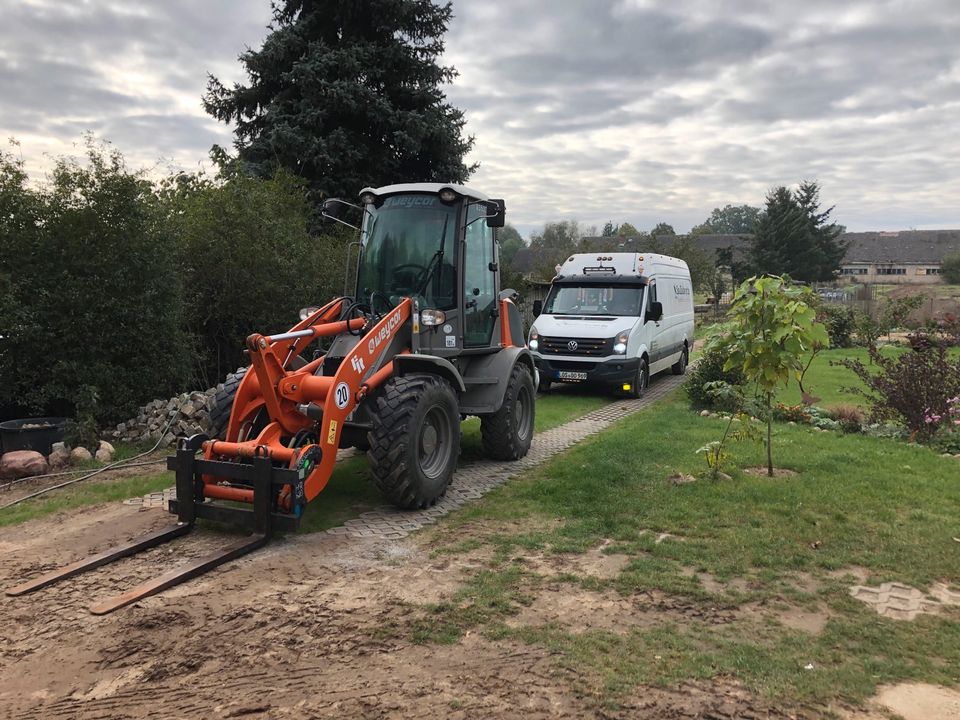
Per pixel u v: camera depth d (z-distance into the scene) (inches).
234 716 119.7
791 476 269.9
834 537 203.8
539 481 271.7
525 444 320.5
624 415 440.5
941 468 281.3
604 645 142.3
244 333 432.5
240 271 397.7
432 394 234.1
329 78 697.0
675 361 639.1
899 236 2812.5
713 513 225.5
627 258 557.3
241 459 212.4
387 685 128.4
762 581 175.5
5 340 320.8
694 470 276.7
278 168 576.7
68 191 326.3
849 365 410.0
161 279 350.9
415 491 228.2
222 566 187.3
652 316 527.2
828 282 1894.7
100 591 173.3
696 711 118.7
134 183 340.2
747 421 271.6
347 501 247.9
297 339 232.5
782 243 1779.0
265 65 703.7
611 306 528.4
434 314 245.3
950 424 343.0
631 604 162.9
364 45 715.4
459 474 287.7
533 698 123.4
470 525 222.1
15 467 286.2
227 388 240.7
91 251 329.1
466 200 274.1
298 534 213.3
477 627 151.6
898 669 133.2
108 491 264.1
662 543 200.2
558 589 171.6
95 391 329.1
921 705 121.5
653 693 124.6
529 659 137.4
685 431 362.9
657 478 267.1
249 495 204.1
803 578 177.6
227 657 139.9
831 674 131.0
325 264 459.8
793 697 123.1
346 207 299.9
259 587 174.1
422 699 123.6
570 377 496.1
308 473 204.4
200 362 412.2
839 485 254.2
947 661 136.9
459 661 137.1
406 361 236.8
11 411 348.2
